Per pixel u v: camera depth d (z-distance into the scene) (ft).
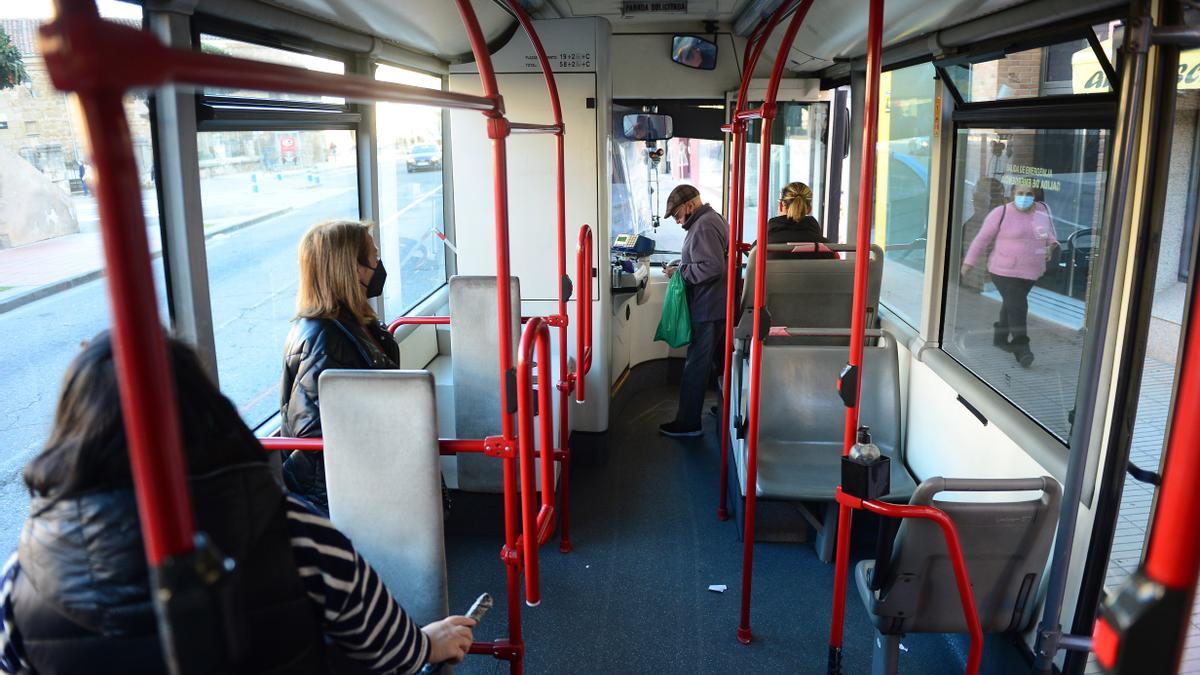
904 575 8.61
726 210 22.95
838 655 9.34
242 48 9.46
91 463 3.72
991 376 12.67
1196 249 7.14
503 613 12.66
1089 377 7.35
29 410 6.63
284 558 4.35
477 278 13.11
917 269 16.71
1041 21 9.87
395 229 15.67
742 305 15.69
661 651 11.76
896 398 14.60
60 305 6.90
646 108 22.43
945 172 14.21
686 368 19.58
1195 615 9.41
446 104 6.37
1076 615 8.94
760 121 22.15
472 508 14.79
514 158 16.79
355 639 4.90
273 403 11.24
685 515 15.94
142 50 2.41
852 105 19.81
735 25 20.84
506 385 8.23
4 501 6.49
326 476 7.43
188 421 3.84
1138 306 8.09
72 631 3.85
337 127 13.00
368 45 12.52
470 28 7.53
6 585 4.12
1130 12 6.93
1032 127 11.35
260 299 10.60
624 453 19.03
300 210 11.79
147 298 2.48
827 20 15.81
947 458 13.82
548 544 14.83
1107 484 8.51
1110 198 7.08
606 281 17.51
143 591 3.77
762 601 12.99
